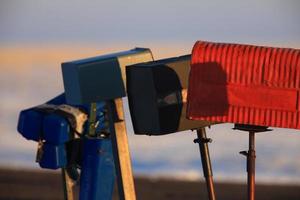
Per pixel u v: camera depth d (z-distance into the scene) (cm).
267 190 4203
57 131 1973
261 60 1809
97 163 2025
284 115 1800
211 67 1831
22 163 5528
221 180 4688
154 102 1859
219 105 1834
